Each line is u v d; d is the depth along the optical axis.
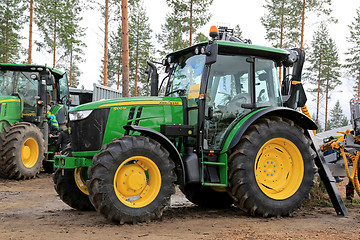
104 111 5.00
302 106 5.86
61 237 3.98
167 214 5.27
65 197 5.57
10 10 29.59
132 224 4.54
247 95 5.41
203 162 4.96
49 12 28.62
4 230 4.32
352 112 6.02
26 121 10.38
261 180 5.16
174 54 5.78
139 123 5.07
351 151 6.47
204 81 5.08
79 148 5.06
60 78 11.90
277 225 4.58
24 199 6.84
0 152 9.45
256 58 5.54
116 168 4.48
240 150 4.96
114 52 42.19
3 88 10.39
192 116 5.25
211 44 4.91
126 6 13.15
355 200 6.39
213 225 4.56
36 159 10.17
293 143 5.28
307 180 5.29
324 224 4.65
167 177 4.73
